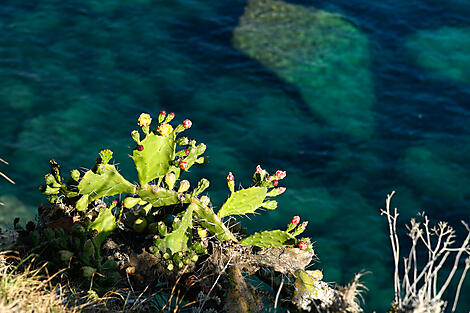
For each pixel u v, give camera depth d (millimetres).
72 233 4129
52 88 10727
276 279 4332
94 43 12086
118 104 10594
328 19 13344
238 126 10391
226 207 4480
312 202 8930
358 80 11734
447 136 10484
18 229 4395
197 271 4262
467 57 12547
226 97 11039
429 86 11727
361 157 9922
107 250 4398
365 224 8594
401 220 8695
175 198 4285
